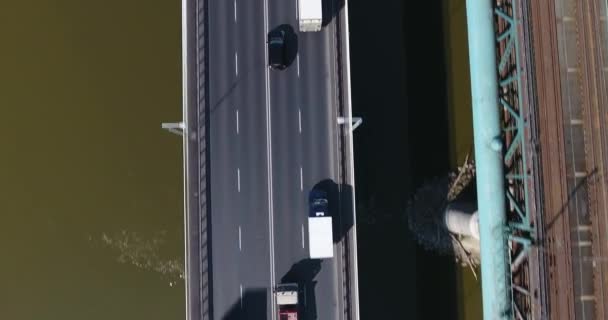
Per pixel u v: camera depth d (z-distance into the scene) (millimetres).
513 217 48969
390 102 62312
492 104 47406
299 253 52406
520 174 47969
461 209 57281
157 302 60500
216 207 52656
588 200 47688
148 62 62844
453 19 63031
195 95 53281
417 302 60719
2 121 62000
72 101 62344
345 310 51562
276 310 51750
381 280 60750
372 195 61500
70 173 61688
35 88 62375
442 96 62375
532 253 45969
